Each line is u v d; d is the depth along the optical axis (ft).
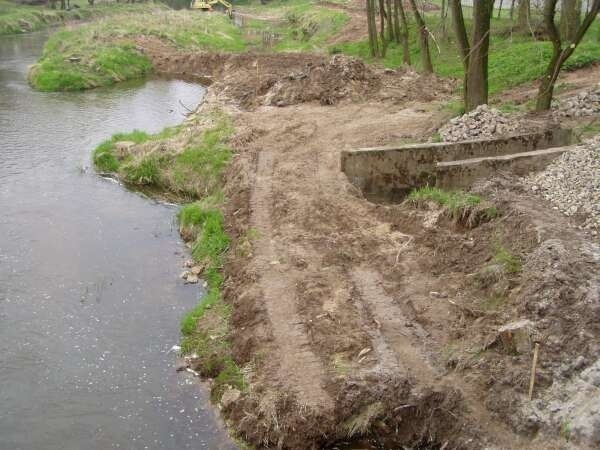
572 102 70.44
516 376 33.45
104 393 38.65
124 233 59.72
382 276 46.37
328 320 41.27
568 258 39.78
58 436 35.35
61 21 229.66
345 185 61.16
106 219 62.75
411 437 33.63
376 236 51.98
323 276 46.52
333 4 212.84
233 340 41.91
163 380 39.81
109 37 154.61
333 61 98.84
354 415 34.45
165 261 54.49
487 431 31.78
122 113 103.24
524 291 39.17
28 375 40.16
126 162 75.05
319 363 38.04
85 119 98.27
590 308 35.27
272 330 40.93
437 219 51.39
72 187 70.69
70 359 41.70
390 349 38.27
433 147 60.70
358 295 44.01
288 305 43.50
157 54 151.12
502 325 37.65
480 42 67.67
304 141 74.79
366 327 40.55
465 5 152.25
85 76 125.80
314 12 204.64
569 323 35.22
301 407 34.81
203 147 73.56
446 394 33.68
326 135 76.59
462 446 31.89
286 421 34.58
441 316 41.04
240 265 49.60
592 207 46.37
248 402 36.22
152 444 34.76
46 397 38.27
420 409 33.78
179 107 109.70
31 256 54.65
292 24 216.13
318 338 39.86
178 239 58.80
